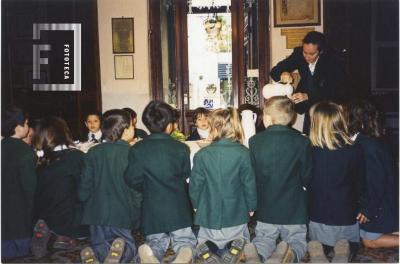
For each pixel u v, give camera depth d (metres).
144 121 2.54
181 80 5.27
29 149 2.89
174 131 3.74
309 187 2.64
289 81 3.87
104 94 5.25
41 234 2.89
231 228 2.45
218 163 2.42
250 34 5.17
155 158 2.45
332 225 2.57
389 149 2.71
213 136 2.51
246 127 3.38
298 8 5.01
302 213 2.49
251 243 2.38
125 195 2.63
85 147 3.43
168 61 5.25
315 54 3.79
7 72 5.02
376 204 2.64
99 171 2.62
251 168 2.44
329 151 2.54
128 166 2.46
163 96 5.28
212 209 2.42
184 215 2.49
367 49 4.92
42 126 3.00
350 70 4.96
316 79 3.91
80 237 3.03
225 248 2.49
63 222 2.99
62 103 5.11
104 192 2.60
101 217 2.56
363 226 2.83
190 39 5.25
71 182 3.00
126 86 5.26
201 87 5.28
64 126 3.04
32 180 2.86
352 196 2.59
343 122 2.56
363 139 2.67
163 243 2.52
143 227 2.49
